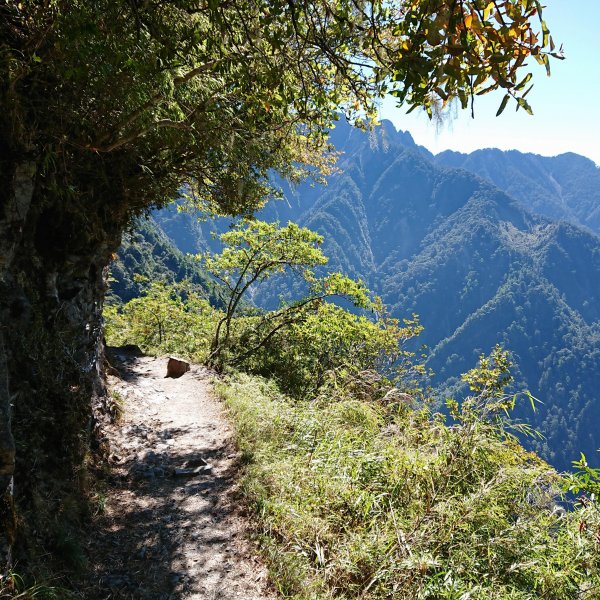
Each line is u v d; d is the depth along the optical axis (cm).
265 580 461
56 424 519
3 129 408
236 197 809
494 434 626
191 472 669
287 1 239
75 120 446
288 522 531
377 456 643
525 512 516
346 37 261
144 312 2145
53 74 371
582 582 412
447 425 682
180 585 449
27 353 498
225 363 1559
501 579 434
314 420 794
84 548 462
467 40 166
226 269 1712
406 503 554
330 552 485
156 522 546
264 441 757
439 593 409
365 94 352
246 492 600
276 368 1627
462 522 489
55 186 505
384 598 425
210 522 555
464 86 178
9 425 354
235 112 470
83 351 686
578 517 466
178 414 938
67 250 609
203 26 298
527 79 170
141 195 784
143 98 345
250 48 278
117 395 905
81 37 260
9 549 343
